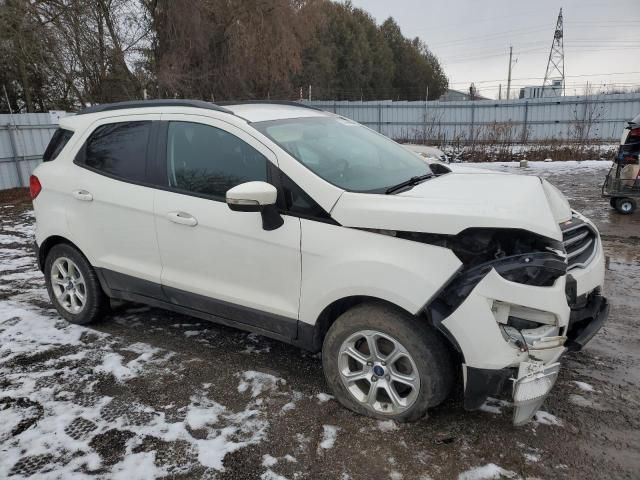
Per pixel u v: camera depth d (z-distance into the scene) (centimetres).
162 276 362
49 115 1405
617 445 264
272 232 304
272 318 316
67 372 348
